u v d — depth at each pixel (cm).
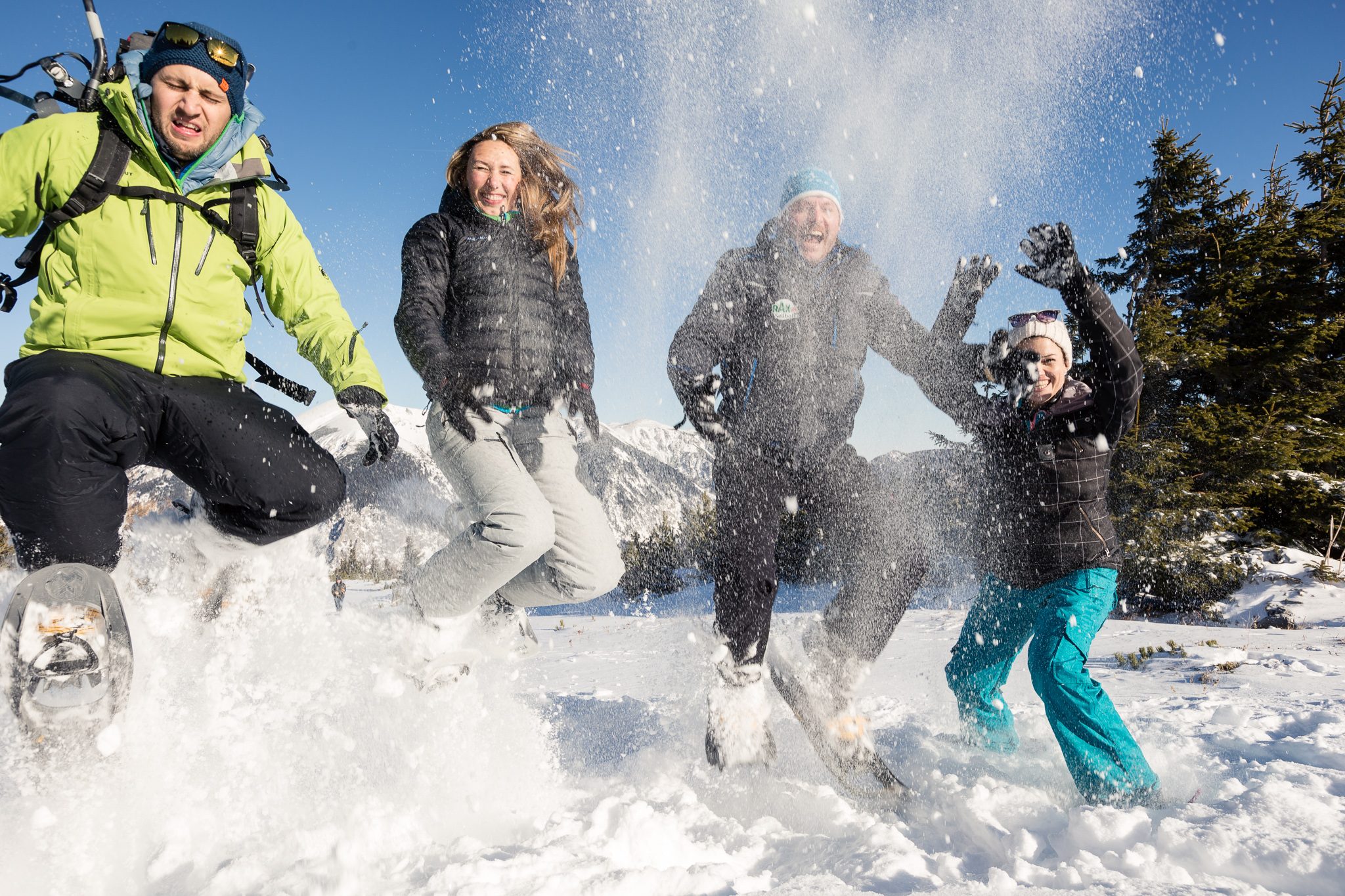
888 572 264
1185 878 174
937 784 257
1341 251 1634
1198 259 1620
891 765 284
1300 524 1395
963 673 297
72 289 214
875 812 240
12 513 190
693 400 264
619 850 190
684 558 1163
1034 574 270
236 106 228
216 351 232
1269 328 1555
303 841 180
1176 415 1414
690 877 169
